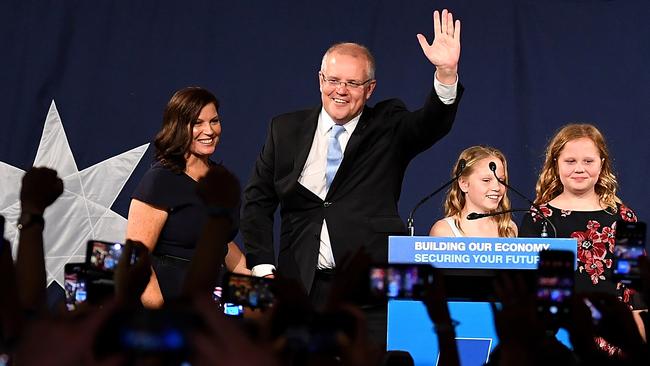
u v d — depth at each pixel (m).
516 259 9.45
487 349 9.22
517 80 16.52
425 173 16.52
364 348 4.59
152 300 10.96
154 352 3.76
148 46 16.44
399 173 11.69
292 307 4.72
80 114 16.33
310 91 16.50
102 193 16.28
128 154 16.31
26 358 3.85
